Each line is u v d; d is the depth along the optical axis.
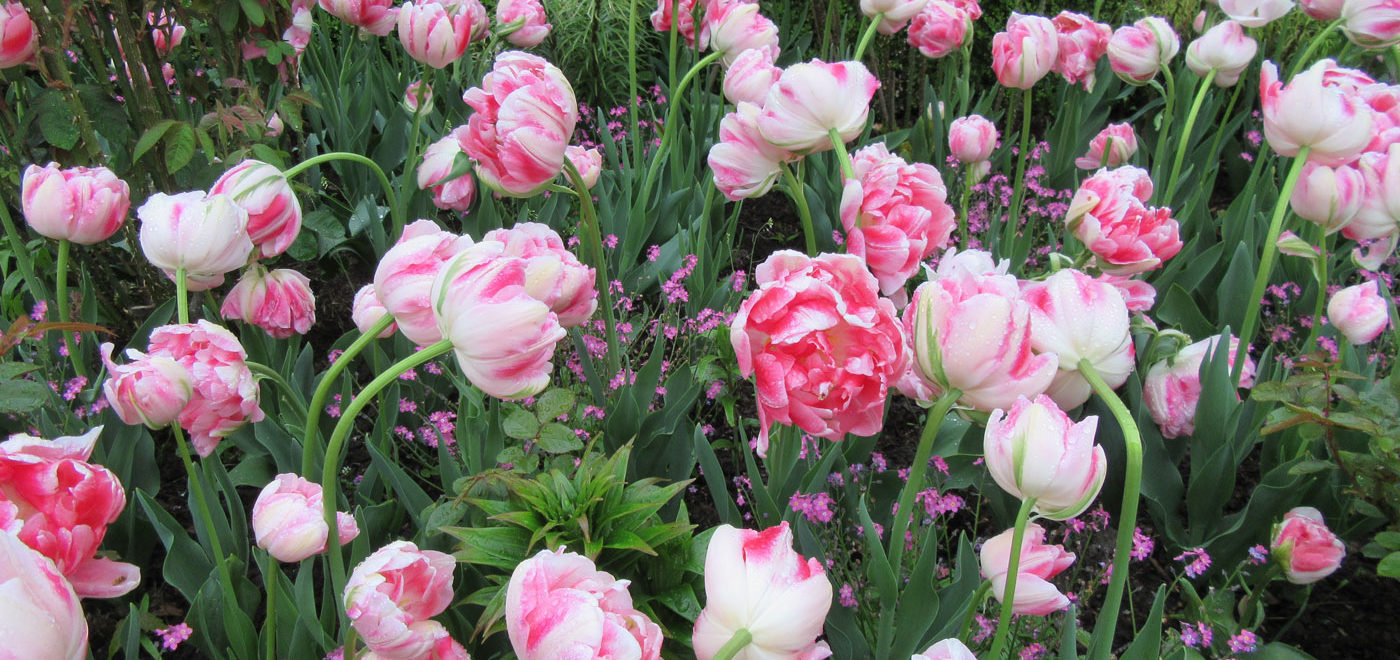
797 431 2.02
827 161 3.46
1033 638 1.80
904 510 1.45
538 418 1.87
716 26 2.71
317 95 3.76
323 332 3.02
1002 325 1.17
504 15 3.45
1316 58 4.11
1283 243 2.07
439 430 2.08
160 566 2.20
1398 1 2.58
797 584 1.01
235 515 1.91
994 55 2.79
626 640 1.07
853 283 1.38
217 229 1.49
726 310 2.48
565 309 1.72
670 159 3.38
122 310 2.90
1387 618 2.12
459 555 1.67
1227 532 2.08
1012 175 3.84
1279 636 2.04
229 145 2.79
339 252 3.34
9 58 2.19
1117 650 2.04
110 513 1.23
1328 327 2.59
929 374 1.27
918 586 1.58
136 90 2.49
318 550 1.37
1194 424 2.17
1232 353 2.31
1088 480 1.11
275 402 2.33
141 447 2.17
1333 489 2.19
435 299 1.20
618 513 1.72
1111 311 1.35
